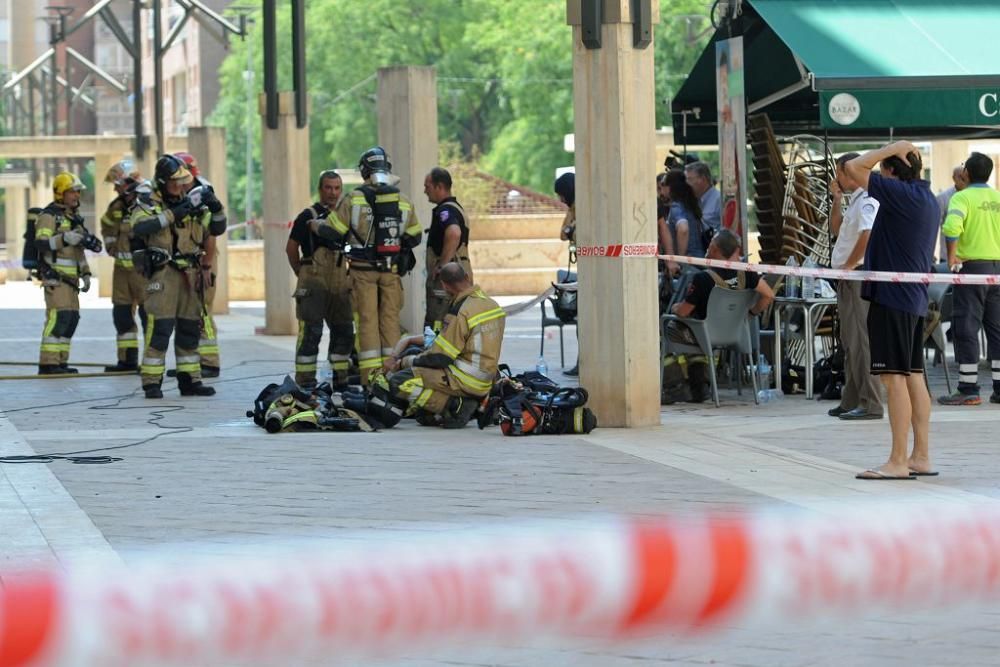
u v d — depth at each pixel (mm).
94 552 18656
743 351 34938
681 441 28500
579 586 11953
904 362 23797
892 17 37531
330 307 37469
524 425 29422
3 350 54438
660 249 39000
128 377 44031
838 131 48188
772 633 14906
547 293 39781
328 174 37250
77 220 44656
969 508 19344
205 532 19906
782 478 23984
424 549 15672
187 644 11031
